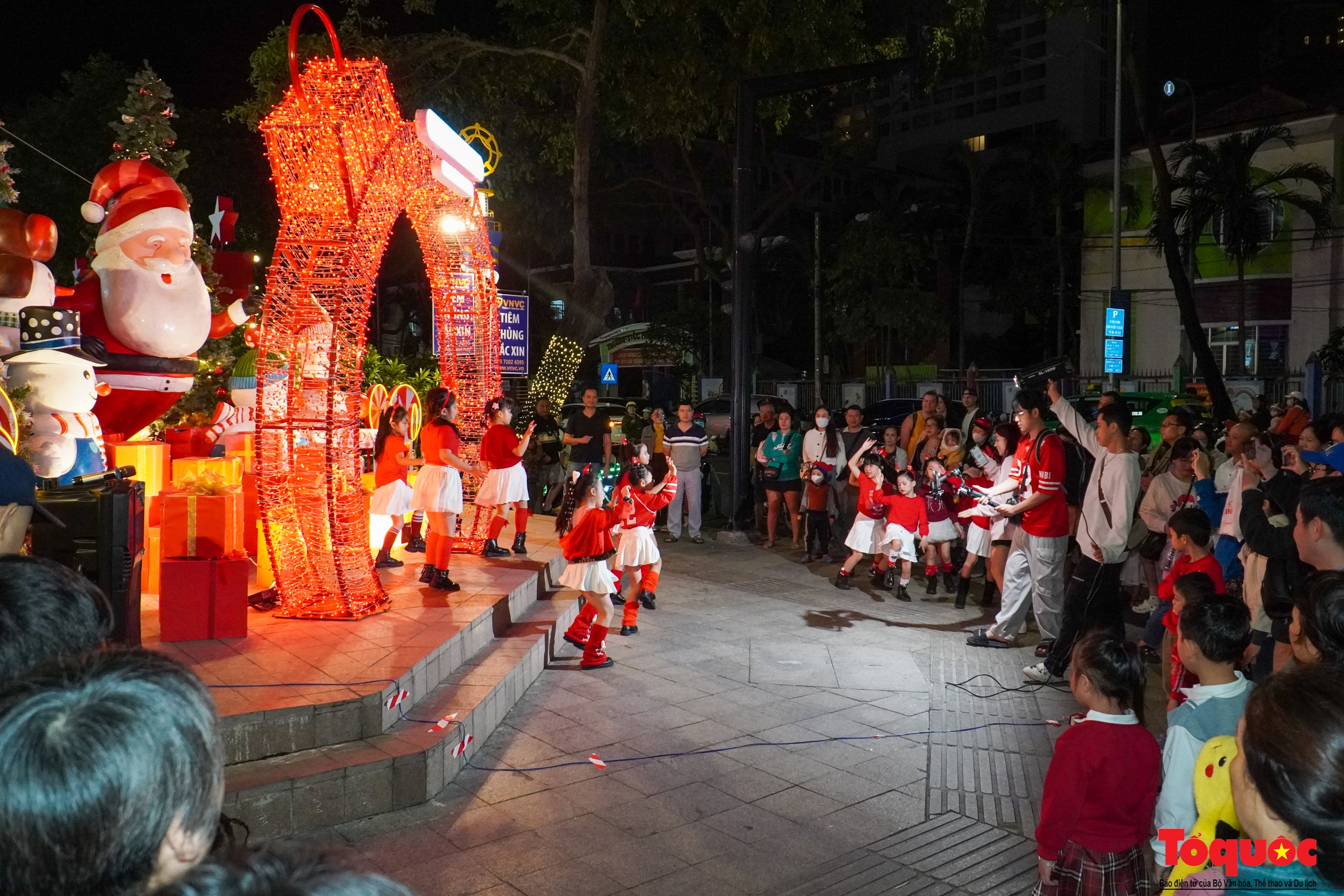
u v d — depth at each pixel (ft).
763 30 53.21
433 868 13.87
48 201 87.71
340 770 14.99
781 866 14.21
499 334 33.60
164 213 22.90
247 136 89.61
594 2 57.21
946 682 23.25
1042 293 112.78
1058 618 24.52
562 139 62.03
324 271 20.99
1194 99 90.94
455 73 59.16
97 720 3.54
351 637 19.93
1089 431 23.20
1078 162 105.60
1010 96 163.12
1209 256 97.09
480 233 31.83
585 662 23.70
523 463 45.78
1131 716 9.93
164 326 22.99
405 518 27.73
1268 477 19.24
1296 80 97.55
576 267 56.95
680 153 98.37
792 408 71.10
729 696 21.95
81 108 87.15
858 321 102.22
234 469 25.07
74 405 19.88
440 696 18.70
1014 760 18.48
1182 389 80.12
